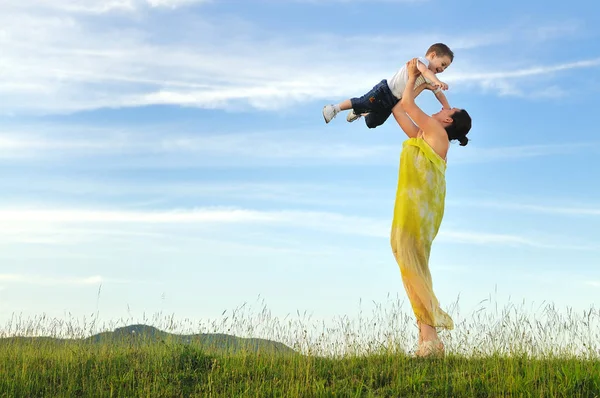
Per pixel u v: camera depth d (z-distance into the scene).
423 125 9.51
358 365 9.49
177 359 9.73
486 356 9.49
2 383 8.79
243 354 9.92
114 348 10.55
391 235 9.48
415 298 9.25
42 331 11.55
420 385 8.34
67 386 8.91
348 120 10.68
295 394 8.23
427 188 9.37
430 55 9.98
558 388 7.95
